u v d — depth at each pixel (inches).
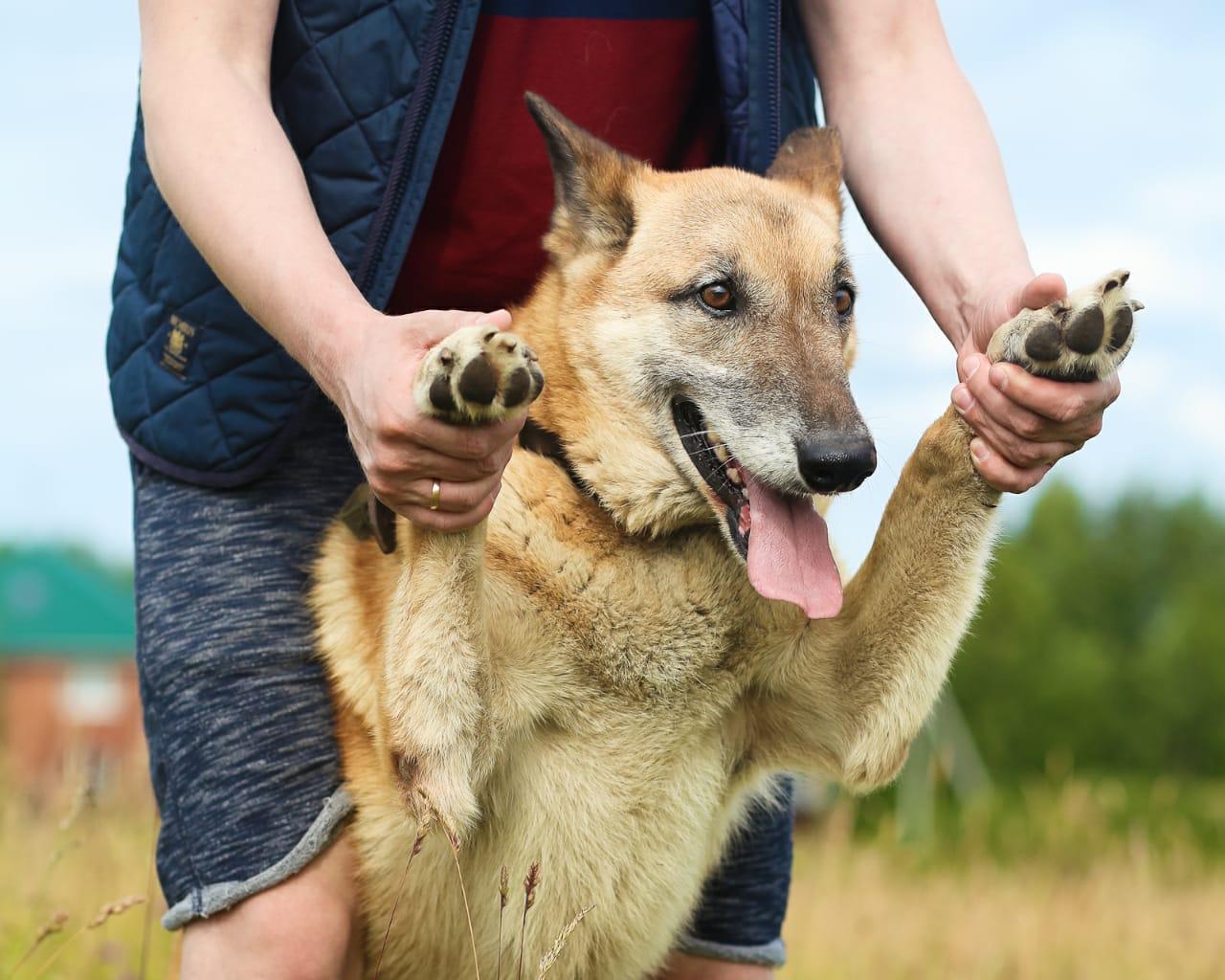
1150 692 1644.9
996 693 1555.1
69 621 1619.1
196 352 132.6
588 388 147.3
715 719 139.0
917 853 437.7
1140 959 287.1
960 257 132.6
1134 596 2273.6
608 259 151.6
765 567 132.7
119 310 139.9
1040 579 2130.9
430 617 119.0
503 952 133.9
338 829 130.2
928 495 130.4
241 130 117.8
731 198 152.7
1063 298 112.3
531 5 146.9
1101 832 477.4
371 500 124.2
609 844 135.0
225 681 130.1
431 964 137.0
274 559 134.9
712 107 160.6
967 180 139.2
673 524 141.0
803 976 248.5
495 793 133.4
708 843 143.6
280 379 131.7
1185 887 388.2
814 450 138.6
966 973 274.8
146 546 136.8
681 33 151.2
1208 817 588.4
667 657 134.8
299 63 131.7
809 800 472.1
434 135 130.3
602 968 139.3
